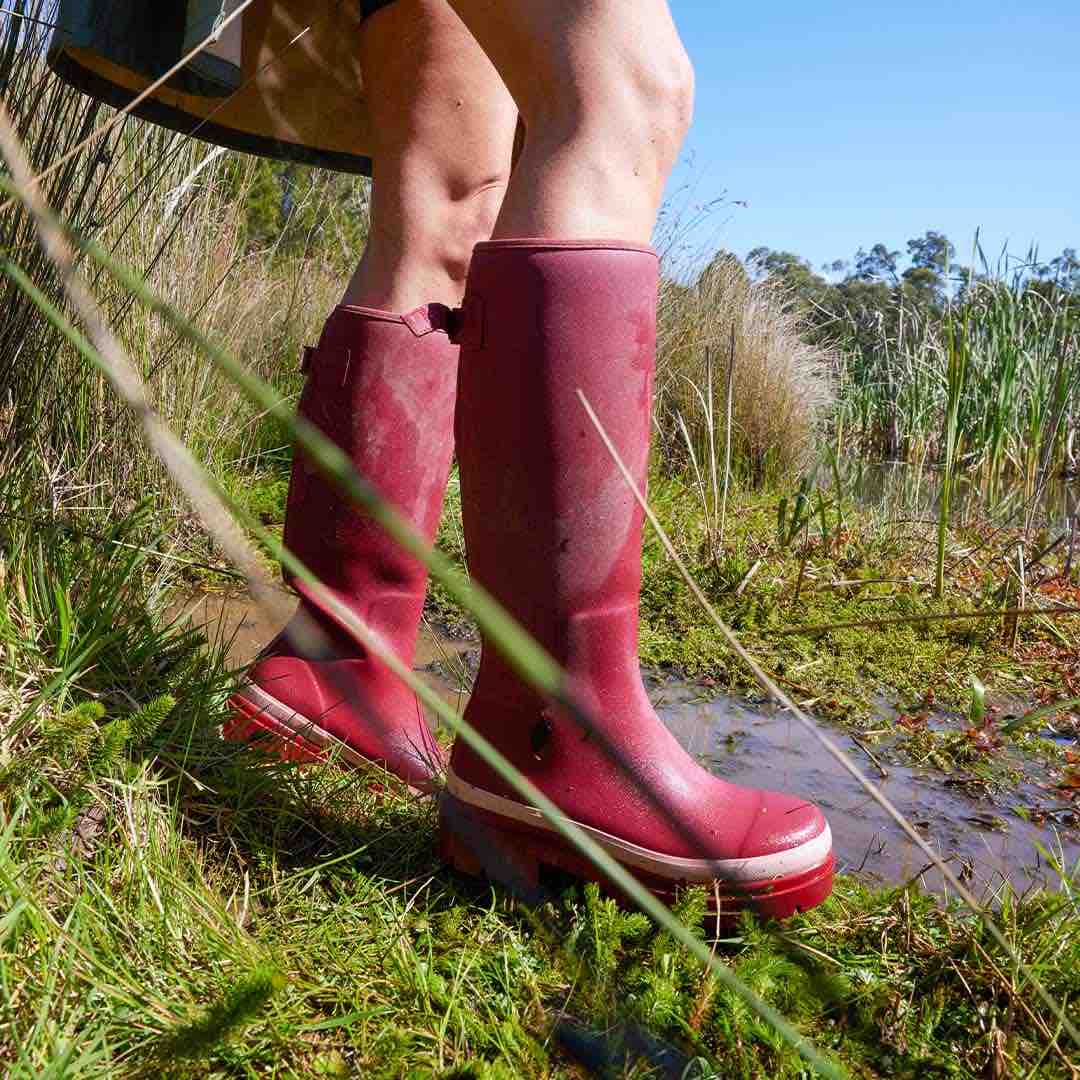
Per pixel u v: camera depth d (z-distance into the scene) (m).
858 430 6.34
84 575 1.11
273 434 2.83
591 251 0.86
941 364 5.41
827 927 0.92
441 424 1.17
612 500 0.88
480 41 0.92
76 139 1.25
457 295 1.21
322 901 0.86
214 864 0.87
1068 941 0.89
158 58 1.19
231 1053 0.64
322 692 1.11
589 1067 0.72
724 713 1.67
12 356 1.26
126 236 1.91
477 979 0.79
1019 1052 0.77
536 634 0.90
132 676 1.02
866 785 0.50
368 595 1.13
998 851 1.20
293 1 1.33
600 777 0.90
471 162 1.17
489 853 0.92
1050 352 4.91
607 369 0.87
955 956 0.87
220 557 1.88
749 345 4.45
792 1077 0.73
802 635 2.08
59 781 0.80
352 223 4.31
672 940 0.84
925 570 2.60
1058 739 1.65
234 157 2.70
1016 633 2.08
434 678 1.64
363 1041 0.70
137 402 0.30
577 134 0.87
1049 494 4.39
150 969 0.69
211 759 0.96
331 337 1.14
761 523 2.97
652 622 2.13
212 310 2.47
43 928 0.65
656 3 0.90
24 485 1.26
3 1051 0.57
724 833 0.89
